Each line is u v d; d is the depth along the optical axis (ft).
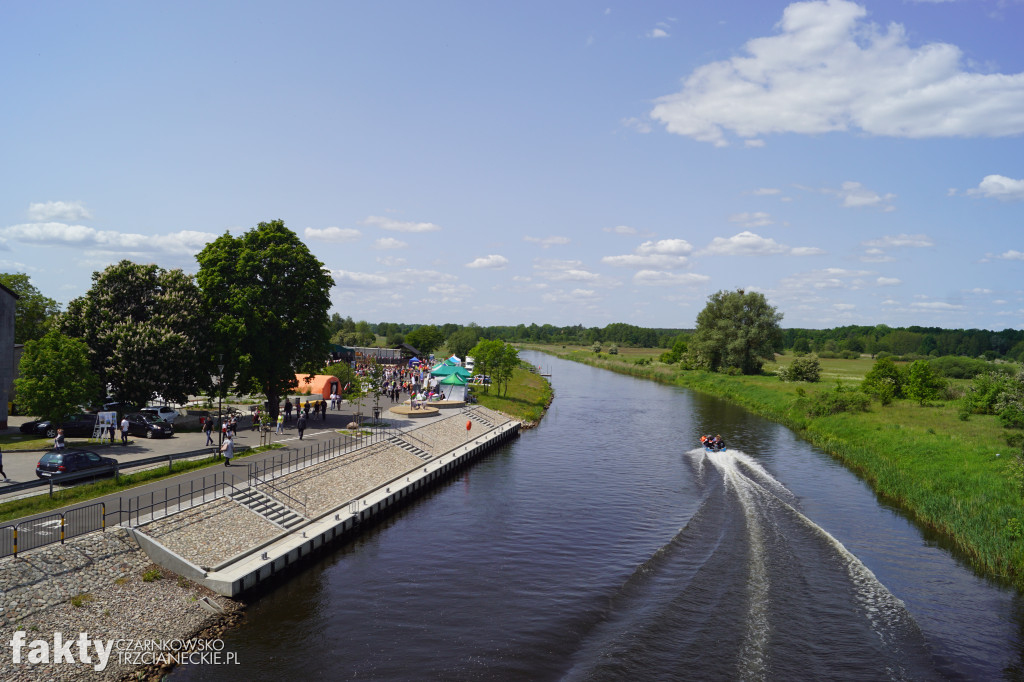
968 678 80.74
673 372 569.64
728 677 79.00
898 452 194.59
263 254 206.49
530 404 349.61
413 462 184.55
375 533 135.13
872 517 149.38
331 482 146.41
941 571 116.98
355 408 261.03
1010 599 105.60
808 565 116.78
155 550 95.91
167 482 125.39
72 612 79.82
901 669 82.07
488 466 204.74
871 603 101.24
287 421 211.20
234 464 144.05
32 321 276.21
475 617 95.91
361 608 98.27
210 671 78.43
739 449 232.53
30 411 156.76
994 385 258.98
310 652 84.17
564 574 113.39
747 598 102.12
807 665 82.43
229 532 108.88
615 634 90.38
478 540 131.44
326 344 225.35
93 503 108.58
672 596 102.68
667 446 240.53
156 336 185.68
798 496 166.91
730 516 146.82
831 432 246.27
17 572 79.77
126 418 164.66
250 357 195.83
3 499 106.63
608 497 165.78
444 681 77.82
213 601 93.20
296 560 111.14
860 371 567.59
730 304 525.75
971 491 149.28
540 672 80.23
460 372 302.66
